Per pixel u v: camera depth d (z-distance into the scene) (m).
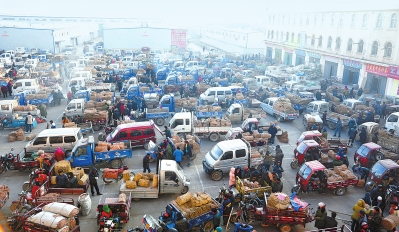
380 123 28.61
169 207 13.66
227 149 18.41
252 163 19.00
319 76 49.22
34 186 15.38
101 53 69.12
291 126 28.14
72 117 27.80
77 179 16.45
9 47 70.88
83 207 14.91
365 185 17.97
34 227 12.76
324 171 17.30
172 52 72.12
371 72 39.31
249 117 27.06
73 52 76.88
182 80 40.16
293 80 41.69
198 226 13.73
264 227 14.38
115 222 13.74
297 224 13.88
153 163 20.59
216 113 27.61
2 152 22.14
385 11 36.72
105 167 19.88
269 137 22.59
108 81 40.66
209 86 36.72
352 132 23.36
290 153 22.52
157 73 45.38
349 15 42.97
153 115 27.25
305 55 54.19
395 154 20.12
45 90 34.44
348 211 15.62
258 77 40.19
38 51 68.25
